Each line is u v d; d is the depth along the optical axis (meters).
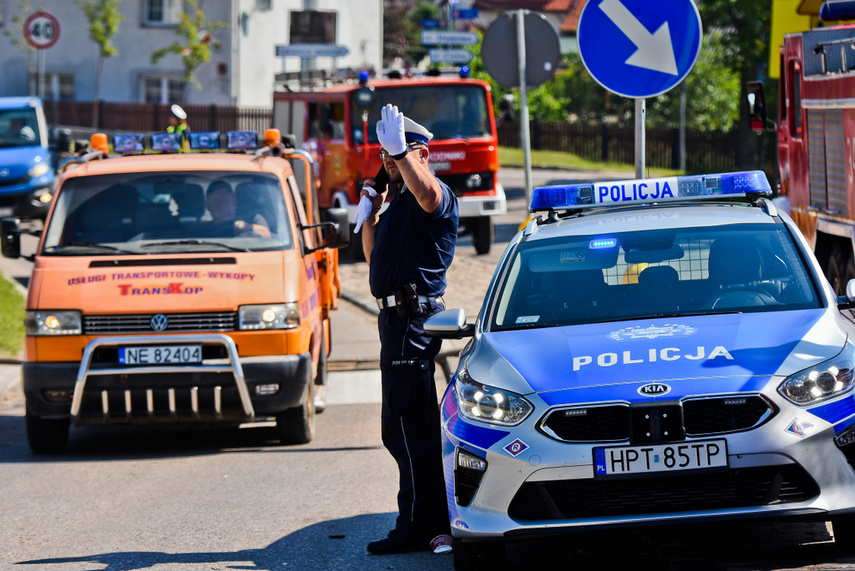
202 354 18.77
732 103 86.75
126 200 20.50
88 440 21.23
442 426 11.69
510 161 79.75
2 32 85.81
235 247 19.78
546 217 14.73
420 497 12.70
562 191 14.45
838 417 10.52
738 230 13.18
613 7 16.80
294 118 43.81
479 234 40.28
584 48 16.92
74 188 20.67
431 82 39.44
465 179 39.28
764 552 11.59
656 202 14.39
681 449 10.44
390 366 12.65
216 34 83.56
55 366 18.77
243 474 17.45
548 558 12.29
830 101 21.33
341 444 19.41
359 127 39.44
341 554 12.90
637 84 16.83
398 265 12.55
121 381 18.70
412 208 12.55
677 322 11.84
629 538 12.75
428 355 12.66
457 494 11.20
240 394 18.70
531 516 10.80
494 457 10.82
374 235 13.23
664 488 10.55
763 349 10.95
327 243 20.89
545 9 160.75
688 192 14.27
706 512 10.44
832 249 22.11
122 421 19.02
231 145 23.11
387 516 14.48
